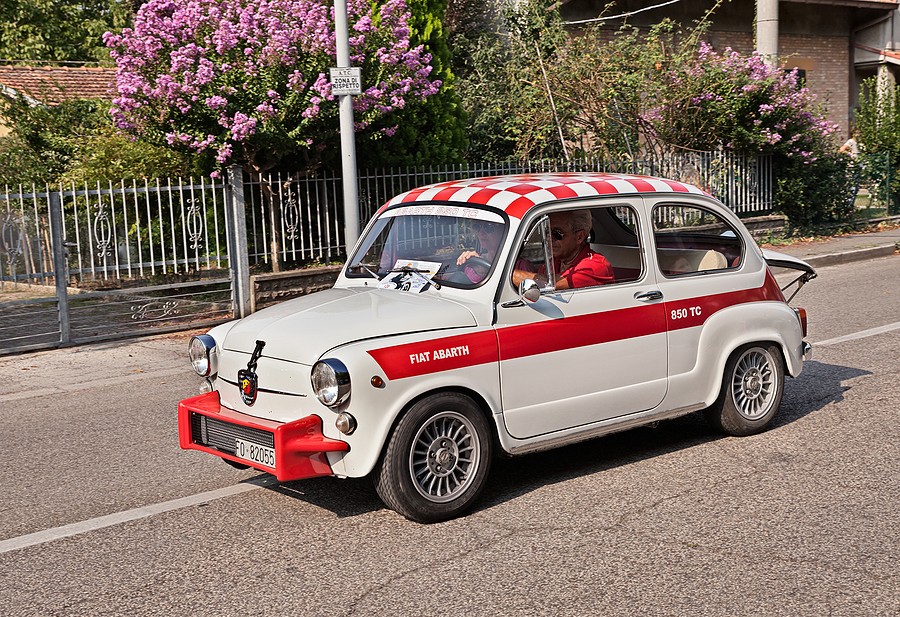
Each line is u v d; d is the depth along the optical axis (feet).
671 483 19.83
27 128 58.13
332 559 16.42
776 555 16.01
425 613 14.28
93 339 37.91
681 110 60.44
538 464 21.53
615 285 20.33
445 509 17.87
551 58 62.64
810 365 30.07
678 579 15.17
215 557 16.70
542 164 56.65
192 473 21.58
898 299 41.91
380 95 43.75
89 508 19.49
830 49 92.84
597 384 19.92
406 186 48.85
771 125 61.67
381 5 50.80
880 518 17.54
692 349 21.42
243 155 44.37
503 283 18.72
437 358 17.65
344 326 17.63
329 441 16.94
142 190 39.29
